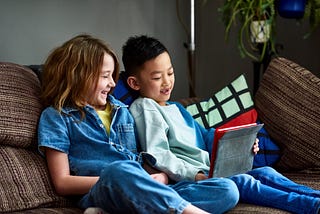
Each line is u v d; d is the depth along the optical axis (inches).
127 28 108.7
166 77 75.4
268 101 82.6
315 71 111.3
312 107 79.4
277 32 114.3
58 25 97.8
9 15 91.2
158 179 66.1
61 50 68.8
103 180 57.6
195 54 122.6
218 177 63.4
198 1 121.0
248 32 111.6
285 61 84.7
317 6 100.6
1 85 65.1
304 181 75.4
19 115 64.3
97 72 68.0
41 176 63.1
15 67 68.7
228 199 59.4
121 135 69.8
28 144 64.8
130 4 108.8
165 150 69.5
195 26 121.8
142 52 74.8
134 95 77.5
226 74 120.9
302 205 61.0
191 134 75.5
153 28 113.4
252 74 117.0
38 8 94.9
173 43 117.4
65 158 64.6
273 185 65.7
